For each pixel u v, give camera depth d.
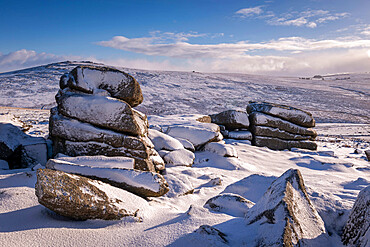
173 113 47.81
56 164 4.79
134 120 6.52
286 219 2.71
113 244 2.78
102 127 6.45
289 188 3.14
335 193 5.31
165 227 3.07
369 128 35.88
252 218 3.19
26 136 7.00
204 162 9.12
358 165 10.44
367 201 2.86
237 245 2.72
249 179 5.19
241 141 12.75
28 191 4.04
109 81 6.76
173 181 5.69
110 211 3.40
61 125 6.41
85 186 3.53
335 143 18.66
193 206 3.65
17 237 2.79
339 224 3.24
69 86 6.73
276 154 11.59
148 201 4.53
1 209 3.46
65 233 2.95
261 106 13.46
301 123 13.32
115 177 4.61
